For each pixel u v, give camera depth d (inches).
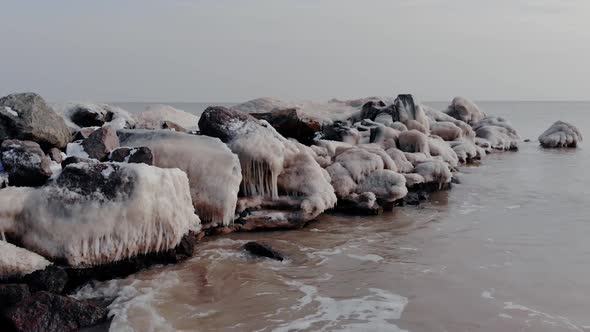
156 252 252.5
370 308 209.9
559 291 228.5
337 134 564.1
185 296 219.3
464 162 721.0
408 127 706.8
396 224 361.7
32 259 216.1
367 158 425.1
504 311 206.2
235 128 358.3
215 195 307.9
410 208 418.0
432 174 488.7
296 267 263.7
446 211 406.3
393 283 240.1
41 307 184.2
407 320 198.1
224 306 210.4
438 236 328.2
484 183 546.6
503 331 188.1
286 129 468.8
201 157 311.7
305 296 223.3
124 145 324.8
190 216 267.6
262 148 347.6
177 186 258.8
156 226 247.1
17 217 229.8
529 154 861.8
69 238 227.6
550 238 321.1
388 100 1024.9
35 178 245.3
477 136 966.4
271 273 253.0
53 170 257.3
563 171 643.5
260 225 339.3
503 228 349.1
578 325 193.3
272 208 350.3
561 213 397.4
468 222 367.2
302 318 199.9
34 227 229.0
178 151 312.5
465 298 220.4
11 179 245.9
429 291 229.3
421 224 361.4
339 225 358.6
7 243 217.8
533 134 1381.6
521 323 194.9
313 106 1000.9
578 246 302.7
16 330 177.0
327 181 380.5
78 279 230.1
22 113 301.3
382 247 302.4
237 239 315.6
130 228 237.3
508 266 264.8
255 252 281.7
